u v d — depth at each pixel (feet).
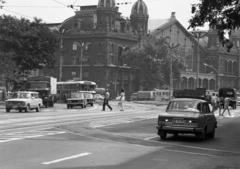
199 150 46.93
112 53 345.92
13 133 56.44
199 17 69.51
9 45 177.17
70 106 161.68
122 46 354.33
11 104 116.88
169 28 404.36
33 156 37.52
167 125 55.01
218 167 35.86
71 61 354.13
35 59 182.29
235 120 107.55
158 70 325.01
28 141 47.80
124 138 55.42
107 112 124.36
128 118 98.53
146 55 325.83
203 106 58.90
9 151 40.01
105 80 339.98
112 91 342.44
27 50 183.83
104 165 34.24
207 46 448.65
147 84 331.57
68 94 220.02
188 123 54.19
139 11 375.66
